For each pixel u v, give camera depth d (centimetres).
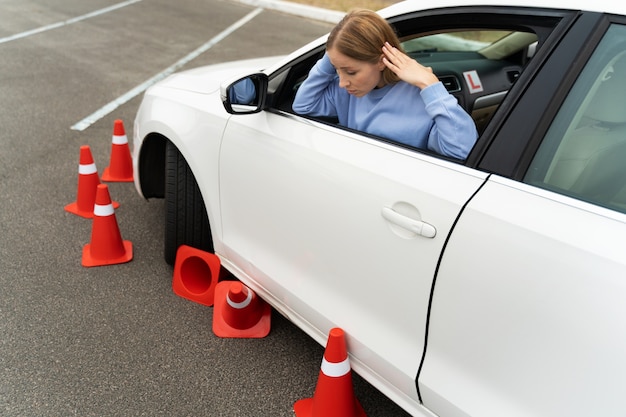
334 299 195
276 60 321
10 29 827
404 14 192
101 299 277
